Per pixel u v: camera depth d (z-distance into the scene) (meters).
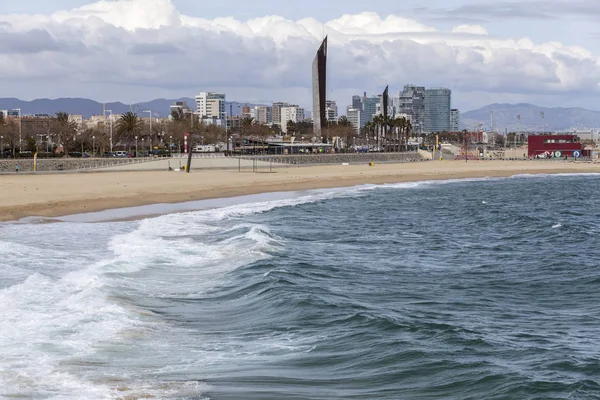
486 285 31.34
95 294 25.05
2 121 189.25
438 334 21.64
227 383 16.72
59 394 15.45
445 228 53.53
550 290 30.42
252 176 113.56
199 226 48.84
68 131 172.38
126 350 19.16
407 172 143.62
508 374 17.69
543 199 86.19
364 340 20.70
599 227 55.69
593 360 19.25
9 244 37.12
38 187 78.88
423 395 16.34
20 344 19.08
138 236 42.16
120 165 126.38
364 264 35.97
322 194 88.44
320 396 16.03
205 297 26.22
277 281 28.73
